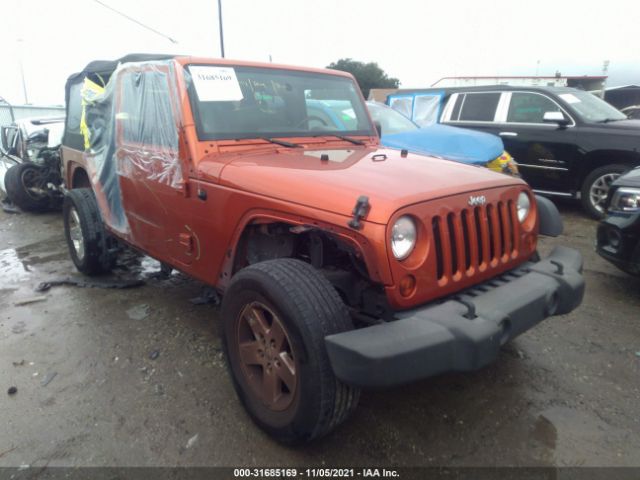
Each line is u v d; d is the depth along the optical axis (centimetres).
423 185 236
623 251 398
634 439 252
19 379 313
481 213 247
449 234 233
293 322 215
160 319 394
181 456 244
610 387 296
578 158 714
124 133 379
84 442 254
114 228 426
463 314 216
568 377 307
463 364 206
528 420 268
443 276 231
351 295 251
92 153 437
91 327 382
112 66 437
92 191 477
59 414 277
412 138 653
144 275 493
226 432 261
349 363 195
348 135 376
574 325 375
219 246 293
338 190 229
